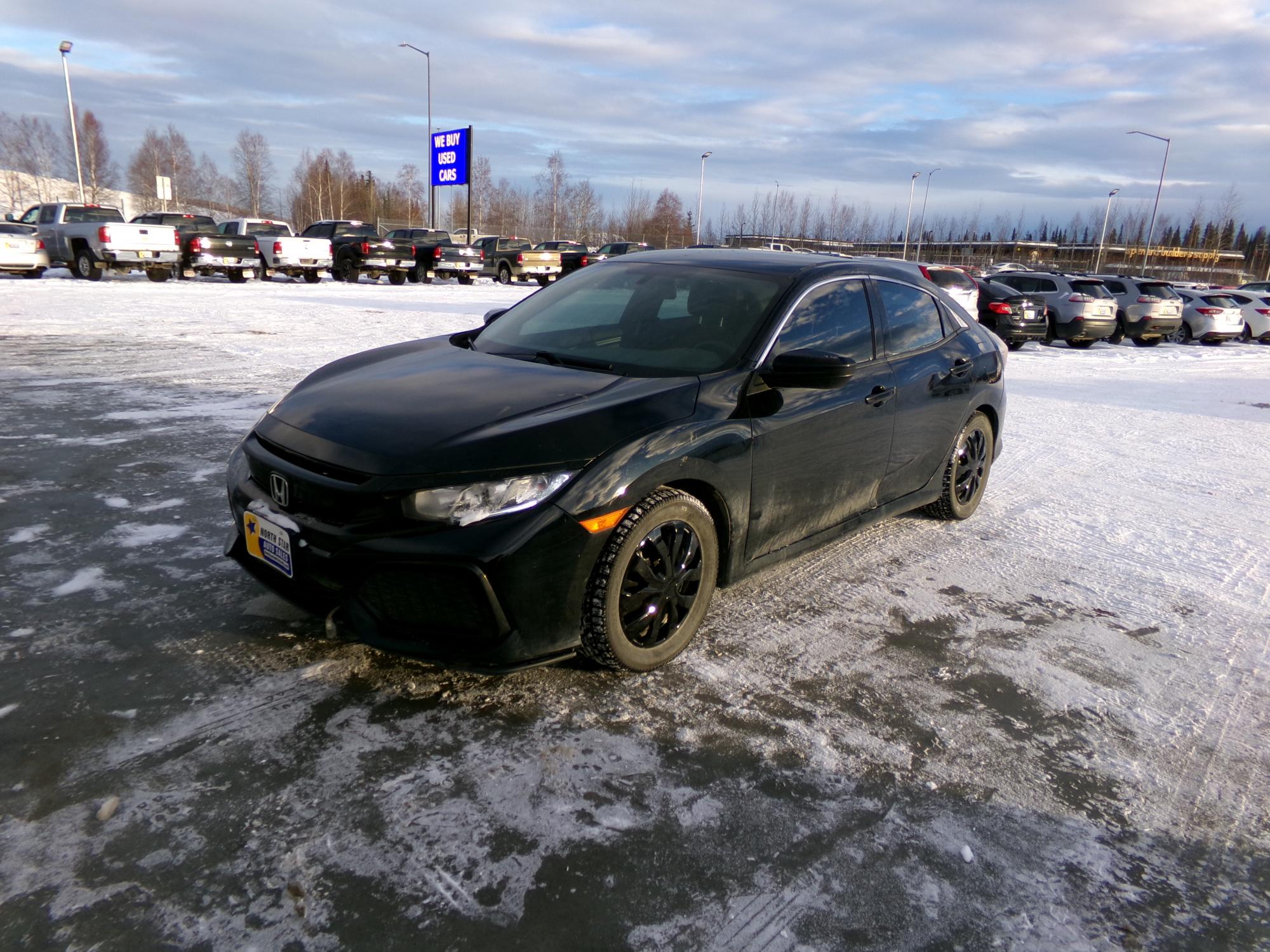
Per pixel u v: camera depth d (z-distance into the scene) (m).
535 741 2.52
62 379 7.43
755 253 4.29
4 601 3.18
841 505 3.75
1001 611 3.66
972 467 4.78
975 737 2.69
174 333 10.73
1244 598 3.94
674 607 2.95
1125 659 3.28
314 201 71.75
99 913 1.81
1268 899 2.09
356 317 13.56
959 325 4.68
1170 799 2.45
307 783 2.27
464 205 69.50
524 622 2.53
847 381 3.29
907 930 1.92
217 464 5.08
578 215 69.62
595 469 2.63
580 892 1.96
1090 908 2.02
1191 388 11.17
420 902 1.90
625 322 3.64
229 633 3.03
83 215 20.75
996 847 2.21
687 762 2.47
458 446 2.59
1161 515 5.17
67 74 35.97
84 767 2.27
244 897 1.88
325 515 2.63
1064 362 14.10
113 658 2.82
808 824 2.24
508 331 3.92
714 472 2.96
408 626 2.56
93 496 4.39
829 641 3.28
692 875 2.04
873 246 89.69
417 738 2.50
